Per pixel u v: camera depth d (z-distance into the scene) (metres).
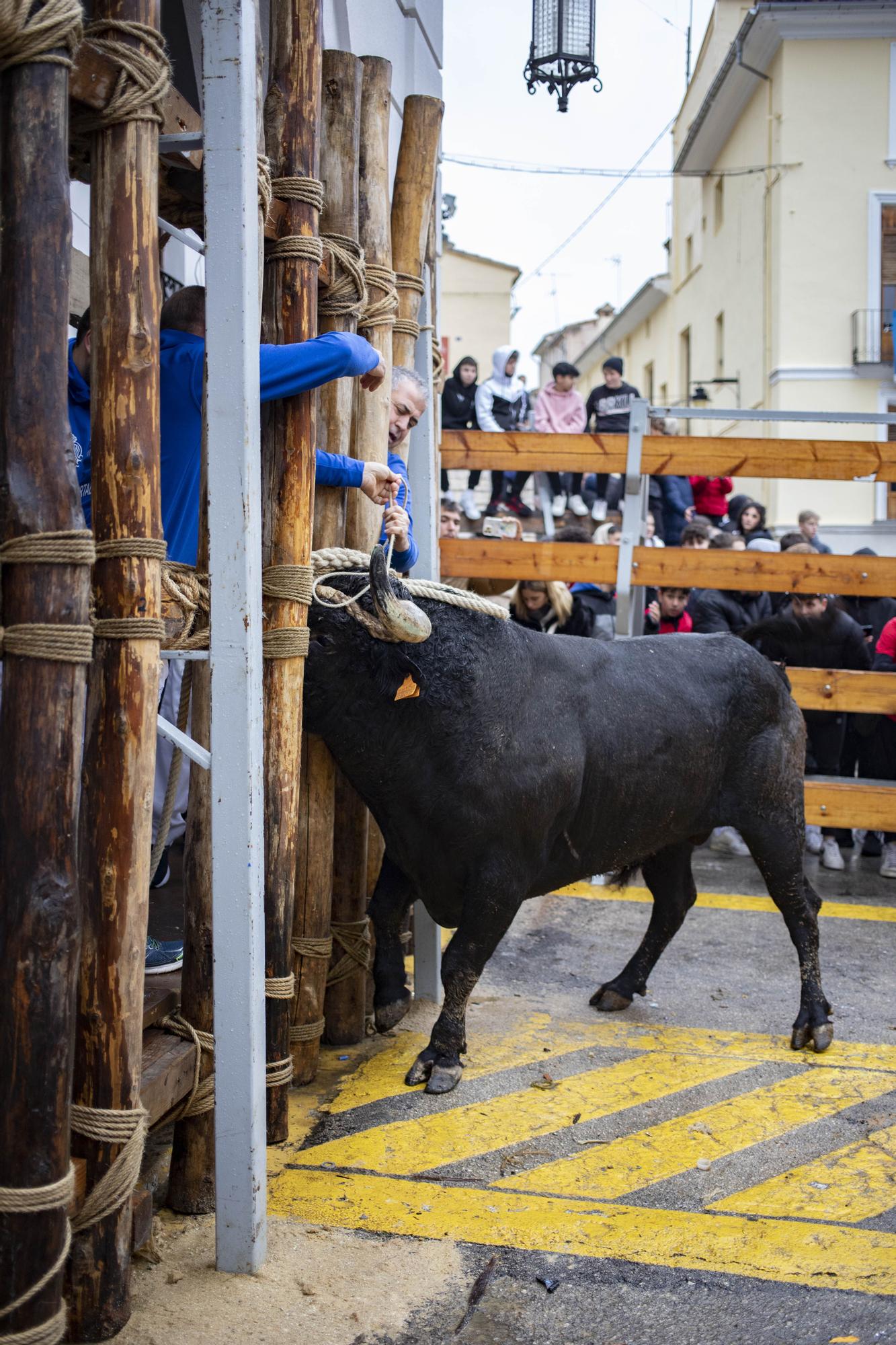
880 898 6.24
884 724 6.86
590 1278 2.68
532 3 5.79
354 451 3.81
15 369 2.01
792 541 7.50
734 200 22.17
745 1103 3.61
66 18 1.98
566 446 6.46
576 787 3.67
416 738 3.37
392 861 3.88
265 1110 2.68
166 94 2.32
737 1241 2.85
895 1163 3.25
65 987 2.06
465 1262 2.73
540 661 3.67
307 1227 2.84
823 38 19.12
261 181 2.73
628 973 4.45
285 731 3.06
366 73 3.79
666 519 10.19
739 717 4.14
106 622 2.30
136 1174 2.37
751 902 6.06
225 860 2.57
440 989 4.44
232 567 2.56
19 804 2.02
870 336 19.28
